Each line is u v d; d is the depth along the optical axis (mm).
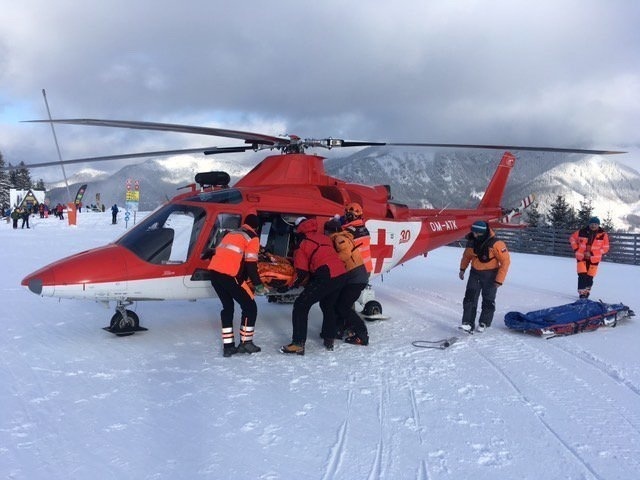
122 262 6145
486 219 10766
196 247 6461
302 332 6109
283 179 7516
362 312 8070
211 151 7695
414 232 8688
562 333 7066
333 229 6602
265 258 6766
